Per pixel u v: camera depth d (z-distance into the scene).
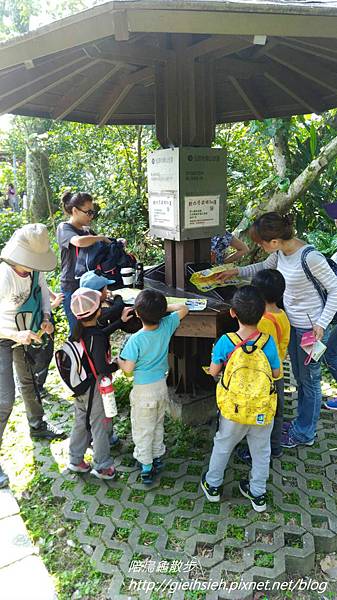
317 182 5.60
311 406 2.80
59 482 2.63
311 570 2.16
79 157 7.77
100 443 2.55
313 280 2.55
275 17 1.72
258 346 2.24
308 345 2.53
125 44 2.56
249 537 2.21
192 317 2.61
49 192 9.11
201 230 2.99
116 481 2.64
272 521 2.31
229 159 6.48
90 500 2.48
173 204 2.91
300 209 5.80
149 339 2.41
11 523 2.36
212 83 2.89
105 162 7.24
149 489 2.56
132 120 4.17
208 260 3.17
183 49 2.72
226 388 2.23
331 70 3.09
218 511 2.39
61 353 2.43
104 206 6.62
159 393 2.50
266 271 2.52
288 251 2.62
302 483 2.58
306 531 2.24
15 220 8.52
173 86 2.81
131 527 2.29
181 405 3.14
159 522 2.32
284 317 2.53
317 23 1.76
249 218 5.52
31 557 2.15
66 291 3.28
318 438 3.02
